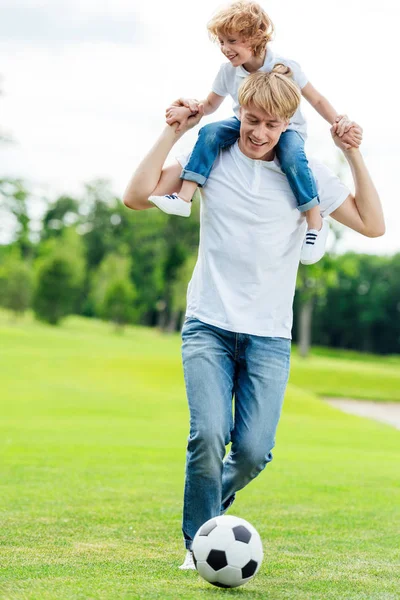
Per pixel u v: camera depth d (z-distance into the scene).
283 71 4.46
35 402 19.98
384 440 15.88
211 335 4.27
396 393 36.09
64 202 83.00
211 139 4.38
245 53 4.51
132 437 13.75
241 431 4.27
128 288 65.25
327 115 4.64
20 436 13.09
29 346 39.97
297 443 14.41
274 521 6.59
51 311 63.41
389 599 3.81
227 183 4.34
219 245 4.31
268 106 4.07
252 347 4.26
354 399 33.28
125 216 79.62
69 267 64.12
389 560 5.01
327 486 8.84
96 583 3.86
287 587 4.00
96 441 12.82
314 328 84.50
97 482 8.49
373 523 6.59
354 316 84.06
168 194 4.60
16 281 62.84
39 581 3.91
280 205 4.30
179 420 17.83
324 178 4.54
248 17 4.41
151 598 3.51
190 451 4.20
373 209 4.53
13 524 5.92
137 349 43.41
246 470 4.31
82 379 27.00
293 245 4.39
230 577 3.80
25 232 63.69
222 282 4.30
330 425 18.89
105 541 5.38
